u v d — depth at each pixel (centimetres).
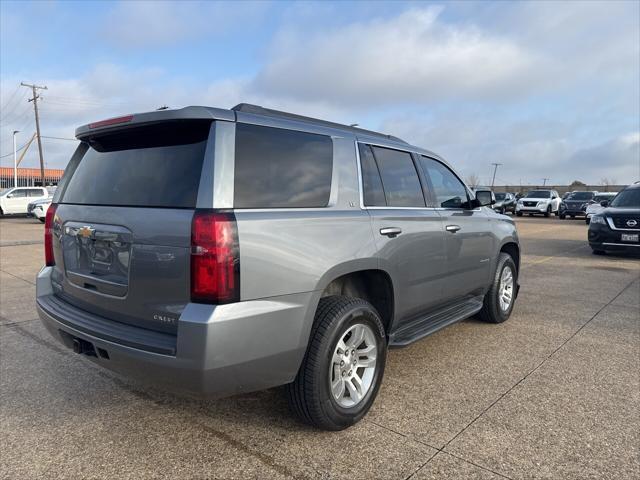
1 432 310
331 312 295
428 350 462
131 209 277
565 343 484
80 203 323
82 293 315
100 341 276
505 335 511
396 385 380
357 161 346
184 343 242
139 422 322
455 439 298
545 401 351
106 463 275
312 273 283
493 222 525
